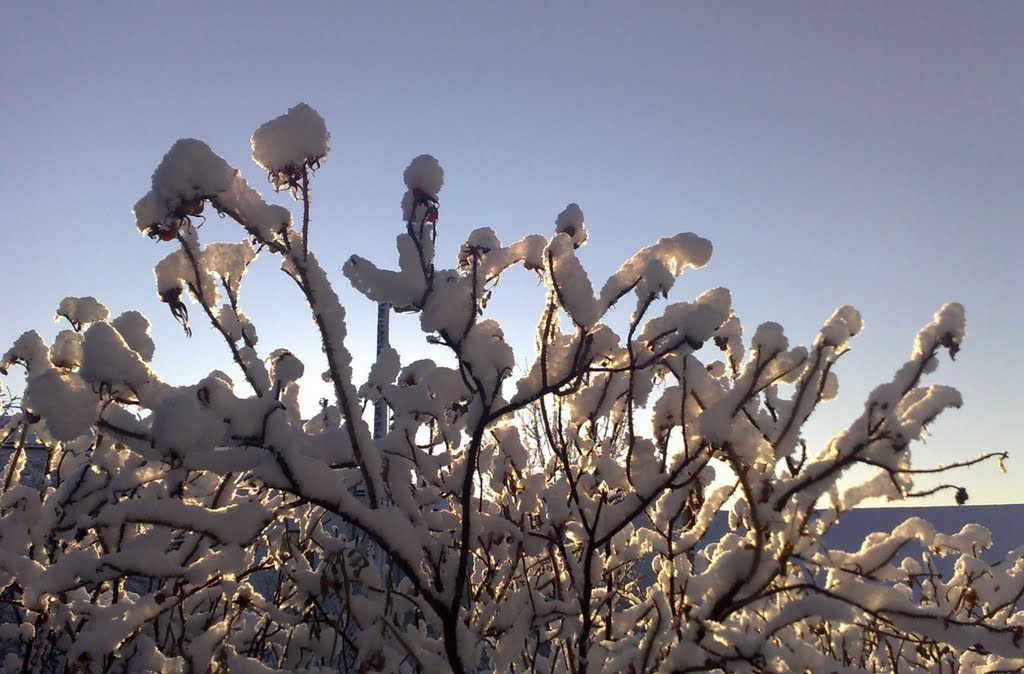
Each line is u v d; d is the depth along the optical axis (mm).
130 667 913
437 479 967
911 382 770
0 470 1409
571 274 754
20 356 1074
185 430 652
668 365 853
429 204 750
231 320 887
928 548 1086
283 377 855
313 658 1007
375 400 1008
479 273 782
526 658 1016
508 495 1041
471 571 991
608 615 921
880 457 759
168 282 761
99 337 708
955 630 766
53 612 1059
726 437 762
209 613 1021
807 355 820
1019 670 935
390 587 857
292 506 785
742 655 746
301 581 890
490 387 799
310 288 745
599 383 974
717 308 837
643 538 980
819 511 975
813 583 828
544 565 1141
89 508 981
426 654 840
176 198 665
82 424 714
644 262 787
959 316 767
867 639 1150
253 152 700
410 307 763
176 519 752
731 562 812
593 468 1017
